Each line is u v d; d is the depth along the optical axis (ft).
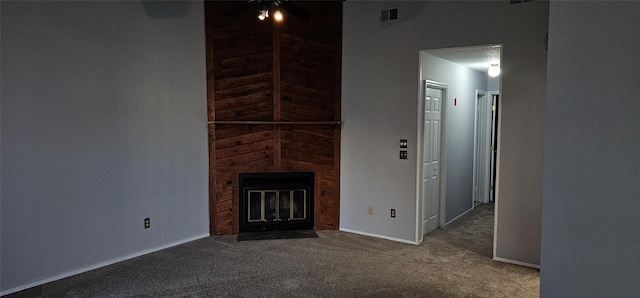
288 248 15.46
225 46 16.34
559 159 5.73
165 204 15.40
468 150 21.80
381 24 16.20
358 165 17.19
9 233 11.44
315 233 17.33
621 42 4.82
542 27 13.10
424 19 15.26
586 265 5.36
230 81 16.47
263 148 16.96
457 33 14.61
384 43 16.19
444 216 18.86
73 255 12.85
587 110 5.28
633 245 4.68
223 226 17.07
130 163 14.24
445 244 16.15
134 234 14.48
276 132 16.92
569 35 5.54
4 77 11.17
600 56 5.09
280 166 17.07
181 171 15.85
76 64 12.64
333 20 17.02
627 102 4.74
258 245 15.79
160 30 14.90
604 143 5.05
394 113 16.16
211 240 16.39
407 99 15.84
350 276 12.80
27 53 11.56
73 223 12.80
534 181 13.57
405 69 15.80
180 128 15.70
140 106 14.44
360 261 14.14
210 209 16.87
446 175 19.01
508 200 14.07
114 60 13.61
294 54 16.66
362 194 17.19
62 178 12.48
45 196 12.12
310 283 12.25
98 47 13.16
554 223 5.84
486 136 24.14
